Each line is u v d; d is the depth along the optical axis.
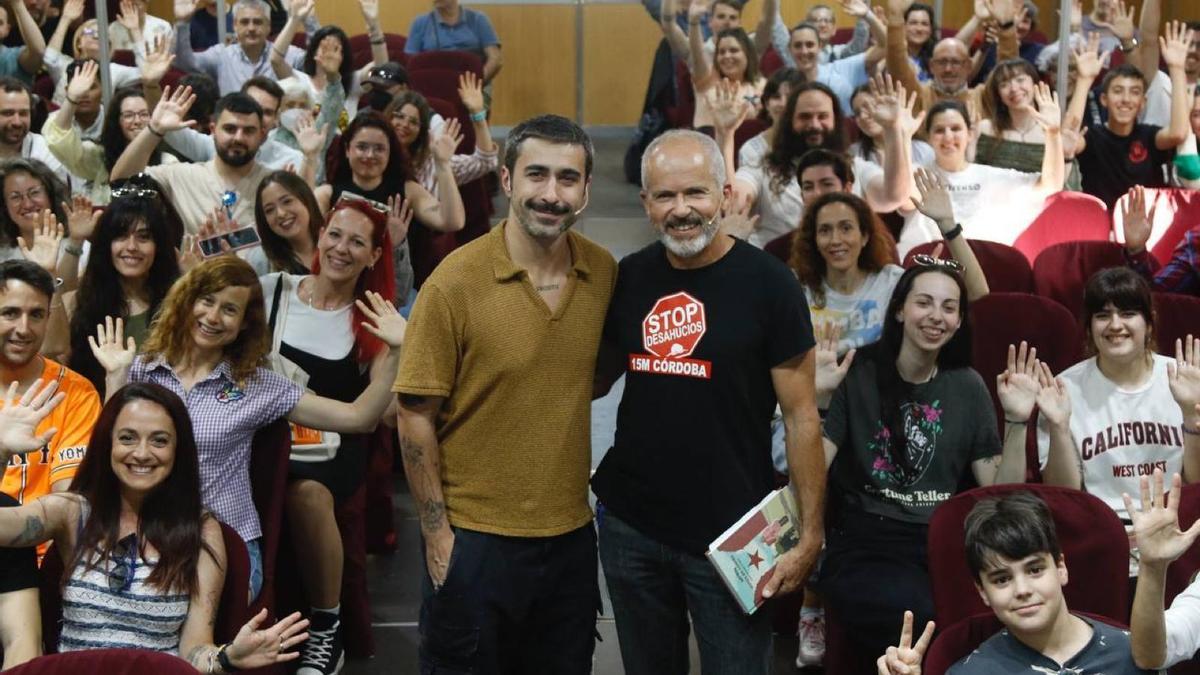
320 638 3.62
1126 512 3.44
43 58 7.44
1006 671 2.55
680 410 2.75
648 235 7.38
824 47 8.30
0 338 3.26
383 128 5.18
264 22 7.46
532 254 2.75
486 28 9.00
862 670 3.42
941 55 6.75
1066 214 5.23
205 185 5.04
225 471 3.21
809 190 4.67
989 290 4.71
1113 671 2.53
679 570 2.83
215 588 2.90
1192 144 6.24
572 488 2.83
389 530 4.48
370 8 7.88
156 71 5.96
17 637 2.76
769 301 2.72
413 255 5.36
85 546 2.84
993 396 4.04
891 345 3.39
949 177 5.38
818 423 2.77
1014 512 2.54
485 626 2.81
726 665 2.83
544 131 2.67
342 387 3.63
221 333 3.23
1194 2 10.11
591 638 2.97
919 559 3.30
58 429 3.34
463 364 2.75
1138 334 3.44
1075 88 6.59
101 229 3.73
